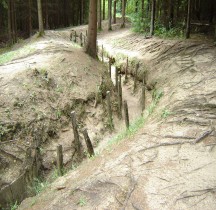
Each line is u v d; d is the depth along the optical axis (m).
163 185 5.06
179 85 9.97
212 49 13.66
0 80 9.70
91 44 14.59
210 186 4.90
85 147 9.12
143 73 14.02
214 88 9.04
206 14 19.91
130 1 33.53
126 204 4.71
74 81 11.43
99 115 10.88
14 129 8.05
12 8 23.45
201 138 6.38
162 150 6.20
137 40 19.33
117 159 6.19
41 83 10.22
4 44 24.27
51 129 9.02
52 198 5.79
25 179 7.18
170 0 19.48
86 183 5.54
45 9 30.12
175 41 16.19
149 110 9.41
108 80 13.39
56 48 14.21
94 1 14.10
